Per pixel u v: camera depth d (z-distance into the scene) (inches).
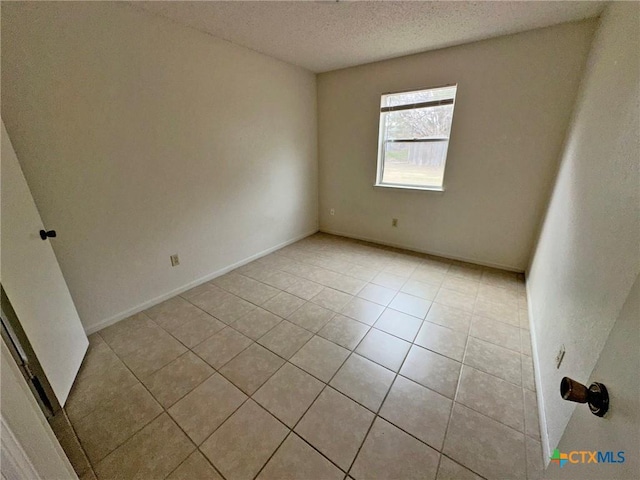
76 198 72.3
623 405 19.0
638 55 42.7
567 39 86.2
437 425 52.3
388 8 75.1
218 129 102.7
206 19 82.1
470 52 101.7
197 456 47.7
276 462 46.6
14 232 50.9
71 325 66.1
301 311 89.2
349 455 47.5
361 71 127.8
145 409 56.3
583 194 56.6
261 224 130.0
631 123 40.0
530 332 78.2
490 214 114.7
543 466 45.2
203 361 68.9
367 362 67.9
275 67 118.8
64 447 49.2
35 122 63.4
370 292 100.3
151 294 92.9
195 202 100.8
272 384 61.9
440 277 110.9
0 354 19.0
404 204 135.5
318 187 162.1
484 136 107.4
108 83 73.4
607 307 37.1
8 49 58.1
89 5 67.4
